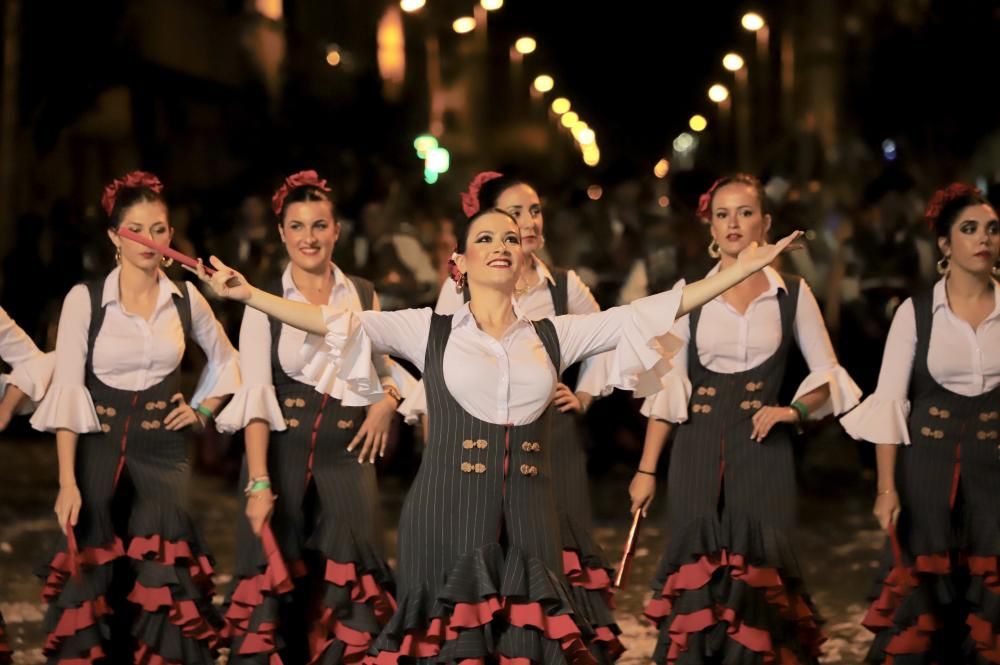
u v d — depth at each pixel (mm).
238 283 6266
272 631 7715
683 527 7719
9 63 20469
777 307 7746
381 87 27984
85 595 7648
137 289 7895
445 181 28141
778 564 7555
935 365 7492
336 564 7691
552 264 17844
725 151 39156
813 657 7805
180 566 7809
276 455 7820
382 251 15352
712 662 7762
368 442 7801
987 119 26078
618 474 15383
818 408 7723
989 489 7477
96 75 22219
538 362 6359
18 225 17438
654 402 7750
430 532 6297
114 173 22922
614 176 18000
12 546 11828
